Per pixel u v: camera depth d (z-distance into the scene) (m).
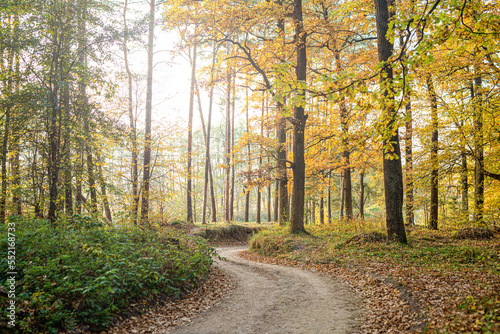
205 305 6.81
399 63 4.65
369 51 16.16
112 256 6.60
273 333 5.29
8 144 11.23
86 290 4.98
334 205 34.88
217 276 9.45
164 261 7.82
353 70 16.36
